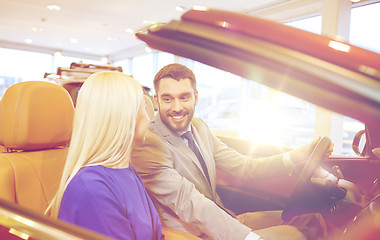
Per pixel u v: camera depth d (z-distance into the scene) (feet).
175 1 21.13
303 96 1.45
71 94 10.10
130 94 2.82
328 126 16.26
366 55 1.38
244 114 23.45
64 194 2.58
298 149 5.21
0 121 4.26
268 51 1.47
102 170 2.72
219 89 32.32
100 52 41.73
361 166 5.57
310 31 1.55
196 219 3.93
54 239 2.12
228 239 3.77
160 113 4.75
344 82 1.33
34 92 4.32
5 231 2.42
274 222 5.37
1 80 36.86
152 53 36.60
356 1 16.62
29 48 38.04
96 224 2.48
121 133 2.81
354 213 3.94
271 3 20.57
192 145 5.01
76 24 28.14
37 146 4.40
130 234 2.66
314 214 4.35
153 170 4.34
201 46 1.67
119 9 23.50
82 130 2.73
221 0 20.35
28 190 4.02
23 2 22.45
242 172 5.65
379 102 1.28
